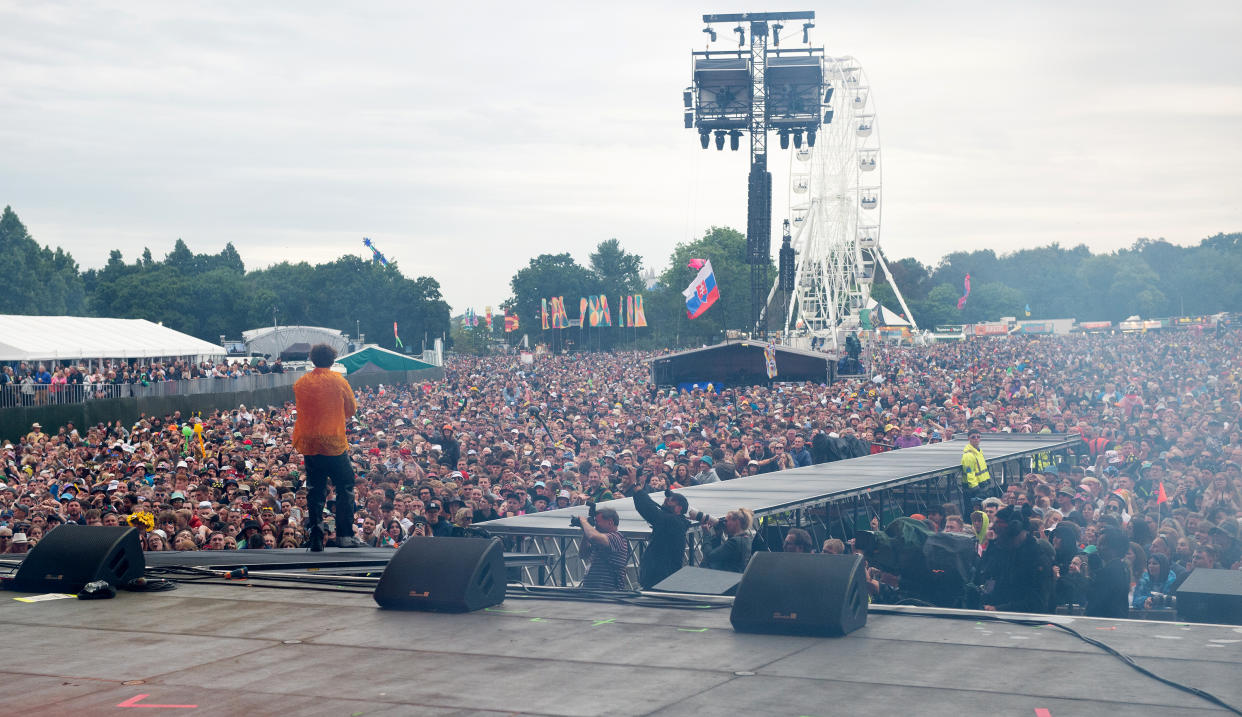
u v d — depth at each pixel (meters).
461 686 5.33
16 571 8.21
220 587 8.11
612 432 32.28
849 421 32.22
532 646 6.15
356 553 10.27
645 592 7.59
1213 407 32.84
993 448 24.95
